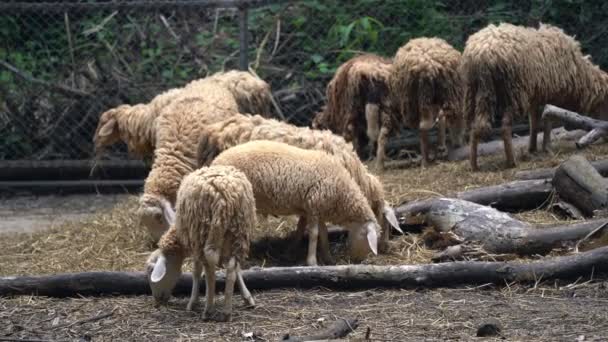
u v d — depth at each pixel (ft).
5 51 44.06
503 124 33.24
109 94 43.75
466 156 36.91
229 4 39.37
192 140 29.60
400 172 35.32
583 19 42.73
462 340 20.80
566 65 34.30
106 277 24.89
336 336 21.13
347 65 36.60
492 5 44.34
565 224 27.55
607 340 20.52
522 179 32.17
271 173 25.61
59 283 24.81
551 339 20.71
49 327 22.58
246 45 39.73
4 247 30.40
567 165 29.48
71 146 43.24
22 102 43.19
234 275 22.22
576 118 32.94
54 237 31.07
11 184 40.27
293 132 27.91
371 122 35.76
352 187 26.13
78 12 43.62
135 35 45.27
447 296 24.17
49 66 44.16
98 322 22.85
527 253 26.58
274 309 23.34
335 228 29.25
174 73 44.47
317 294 24.54
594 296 23.80
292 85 44.06
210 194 21.61
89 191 40.73
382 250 27.78
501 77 32.58
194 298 23.43
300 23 44.55
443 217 28.22
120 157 43.11
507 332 21.27
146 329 22.22
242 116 29.09
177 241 23.59
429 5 43.91
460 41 43.50
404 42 43.78
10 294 24.86
